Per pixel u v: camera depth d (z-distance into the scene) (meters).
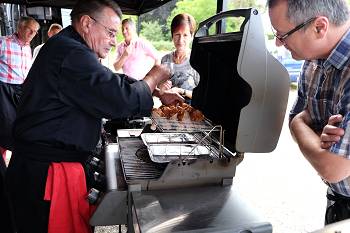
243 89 1.05
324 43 0.81
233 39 1.05
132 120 1.80
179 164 1.03
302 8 0.77
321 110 0.96
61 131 1.12
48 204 1.18
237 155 1.09
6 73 2.94
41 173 1.15
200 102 1.50
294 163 3.23
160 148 1.20
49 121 1.11
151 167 1.13
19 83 3.02
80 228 1.16
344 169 0.77
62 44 1.08
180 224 0.86
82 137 1.16
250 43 0.94
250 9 0.94
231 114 1.15
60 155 1.16
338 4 0.78
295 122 1.02
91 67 1.04
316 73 0.98
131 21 3.00
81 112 1.13
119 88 1.03
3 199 1.58
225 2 1.98
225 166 1.08
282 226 2.13
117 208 1.04
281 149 3.60
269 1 0.86
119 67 3.12
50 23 3.94
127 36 3.01
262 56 0.96
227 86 1.20
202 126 1.17
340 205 0.97
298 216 2.26
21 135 1.17
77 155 1.19
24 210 1.23
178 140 1.31
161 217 0.89
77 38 1.19
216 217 0.90
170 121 1.23
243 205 0.98
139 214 0.90
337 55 0.82
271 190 2.64
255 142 1.04
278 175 2.94
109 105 1.05
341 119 0.78
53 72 1.07
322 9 0.76
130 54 3.07
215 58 1.32
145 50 3.13
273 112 1.02
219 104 1.28
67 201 1.15
